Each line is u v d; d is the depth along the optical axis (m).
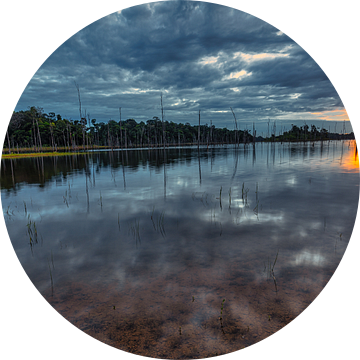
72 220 10.81
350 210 11.34
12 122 86.44
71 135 90.19
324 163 29.98
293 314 4.60
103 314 4.73
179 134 132.50
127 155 54.78
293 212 11.13
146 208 12.38
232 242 8.04
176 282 5.81
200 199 13.90
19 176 24.88
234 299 5.09
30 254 7.57
